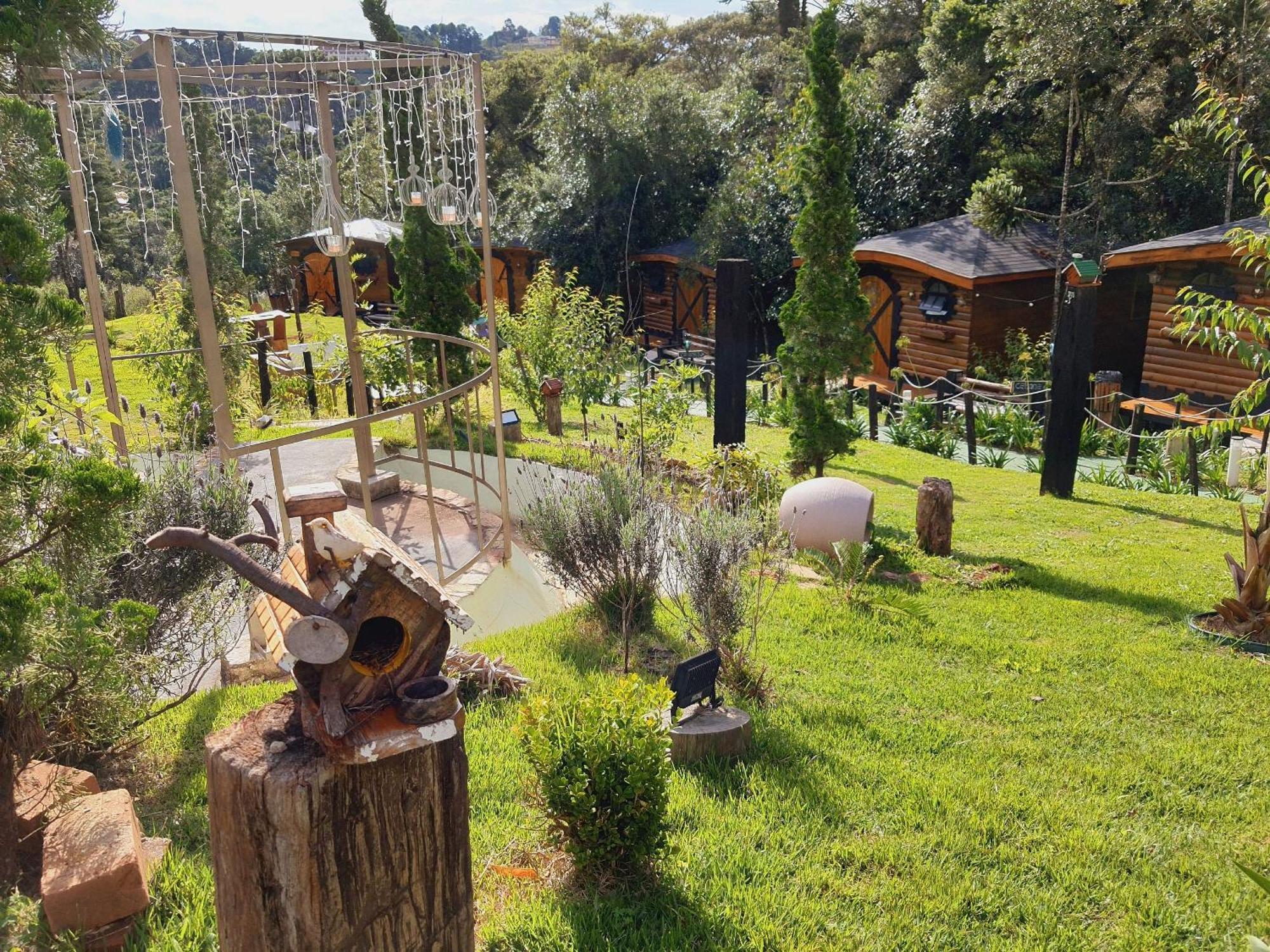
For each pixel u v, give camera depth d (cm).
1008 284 2244
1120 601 849
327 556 233
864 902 399
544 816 409
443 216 756
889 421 1852
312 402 1391
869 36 3566
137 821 367
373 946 254
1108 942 382
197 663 598
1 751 346
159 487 514
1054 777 524
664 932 364
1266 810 494
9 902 297
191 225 568
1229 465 1404
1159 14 2189
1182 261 1809
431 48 701
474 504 923
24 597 309
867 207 2903
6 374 334
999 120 2786
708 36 5316
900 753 544
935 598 846
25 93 352
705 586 612
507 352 1633
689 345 2736
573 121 3209
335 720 233
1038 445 1677
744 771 505
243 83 700
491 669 582
